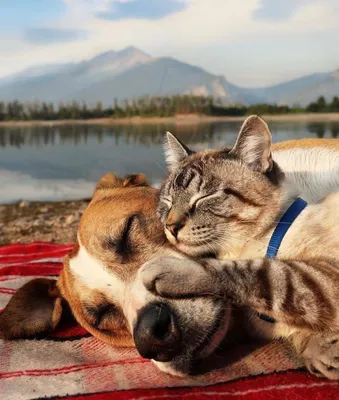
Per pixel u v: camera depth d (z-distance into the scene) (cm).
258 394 37
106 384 40
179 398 37
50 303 51
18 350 47
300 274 37
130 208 49
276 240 44
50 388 40
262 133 47
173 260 38
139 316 37
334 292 37
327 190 48
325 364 37
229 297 37
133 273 46
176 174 52
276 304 36
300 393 37
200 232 46
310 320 37
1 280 64
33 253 77
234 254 46
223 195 47
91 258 47
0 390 40
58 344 48
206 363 41
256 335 44
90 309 47
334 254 42
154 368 42
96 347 47
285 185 48
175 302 37
